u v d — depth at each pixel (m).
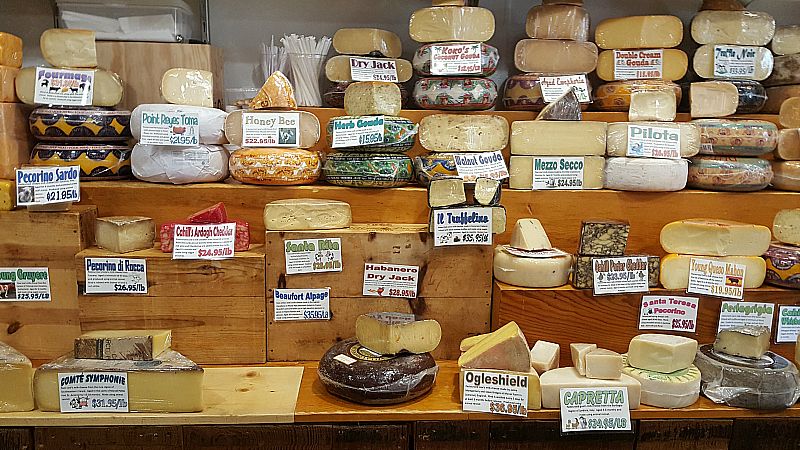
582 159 2.12
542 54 2.32
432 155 2.12
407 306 1.95
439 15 2.21
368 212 2.12
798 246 1.96
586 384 1.62
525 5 2.56
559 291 1.88
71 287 1.90
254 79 2.56
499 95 2.61
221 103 2.46
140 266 1.85
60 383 1.56
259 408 1.62
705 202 2.14
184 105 2.04
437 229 1.88
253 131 2.05
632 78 2.34
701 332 1.92
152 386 1.58
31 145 2.14
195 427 1.59
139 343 1.60
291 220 1.89
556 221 2.15
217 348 1.93
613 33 2.34
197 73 2.08
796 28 2.36
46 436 1.57
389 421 1.62
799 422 1.67
